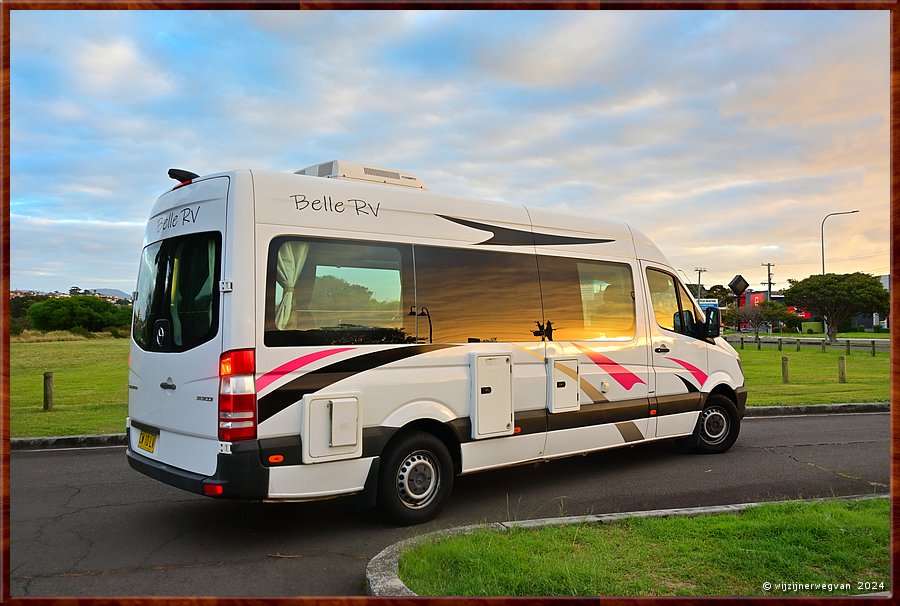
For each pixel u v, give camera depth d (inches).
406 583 157.6
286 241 201.0
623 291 299.4
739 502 249.0
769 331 1973.4
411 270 228.4
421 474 223.8
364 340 213.2
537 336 260.8
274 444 190.2
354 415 205.0
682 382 317.1
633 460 322.7
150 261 230.4
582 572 161.5
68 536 210.5
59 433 375.2
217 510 238.8
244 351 188.5
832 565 172.7
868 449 347.6
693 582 161.0
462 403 235.5
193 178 217.2
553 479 285.6
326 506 243.4
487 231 253.3
